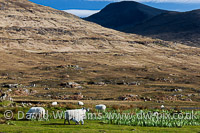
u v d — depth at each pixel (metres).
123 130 22.80
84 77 129.62
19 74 131.25
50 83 105.81
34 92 83.31
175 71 169.25
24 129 21.28
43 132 20.23
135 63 198.88
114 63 193.62
